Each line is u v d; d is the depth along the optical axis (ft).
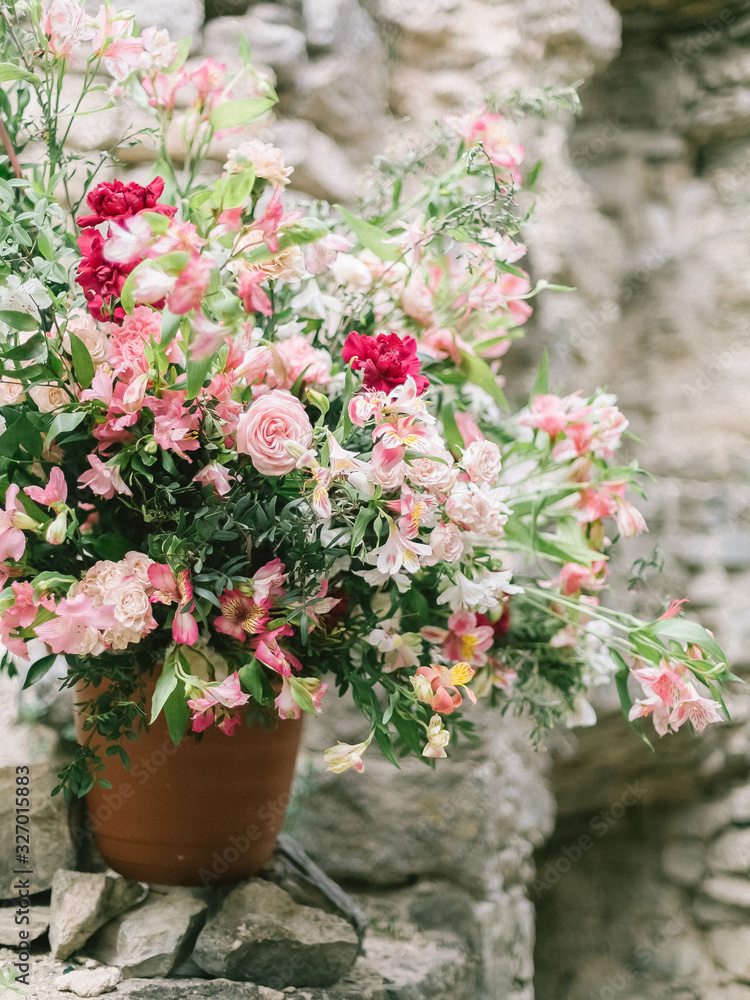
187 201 2.56
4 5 2.69
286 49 4.21
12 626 2.20
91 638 2.23
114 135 3.76
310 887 3.23
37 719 3.27
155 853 2.79
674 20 6.42
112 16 2.65
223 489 2.32
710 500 6.39
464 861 4.16
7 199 2.42
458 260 3.04
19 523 2.23
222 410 2.30
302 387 2.63
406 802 4.22
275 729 2.83
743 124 6.54
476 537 2.52
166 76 2.81
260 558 2.57
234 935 2.85
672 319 6.70
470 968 3.99
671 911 6.53
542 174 5.05
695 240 6.71
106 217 2.33
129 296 2.08
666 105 6.64
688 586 6.25
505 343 3.18
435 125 3.18
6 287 2.35
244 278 2.27
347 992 3.05
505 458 3.13
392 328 3.01
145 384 2.20
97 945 2.86
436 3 4.82
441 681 2.45
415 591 2.65
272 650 2.33
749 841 6.26
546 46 5.09
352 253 3.17
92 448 2.48
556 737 5.21
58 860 3.07
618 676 2.74
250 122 2.79
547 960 6.73
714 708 2.57
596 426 2.94
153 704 2.23
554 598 2.90
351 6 4.52
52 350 2.31
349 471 2.27
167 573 2.25
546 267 5.24
